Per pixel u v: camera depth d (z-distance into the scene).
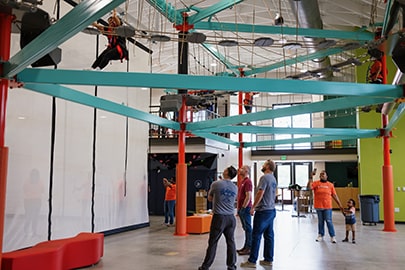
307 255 6.74
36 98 7.37
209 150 15.56
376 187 13.18
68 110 8.25
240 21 13.55
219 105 19.30
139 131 11.36
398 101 5.96
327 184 8.43
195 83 5.08
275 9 11.95
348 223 8.30
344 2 11.73
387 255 6.79
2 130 4.47
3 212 4.32
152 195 16.33
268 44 6.88
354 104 6.65
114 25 6.42
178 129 9.45
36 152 7.32
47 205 7.52
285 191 23.38
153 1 7.67
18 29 4.64
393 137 11.77
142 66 11.51
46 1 7.65
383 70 8.78
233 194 5.38
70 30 3.64
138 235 9.47
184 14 8.46
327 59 11.19
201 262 6.16
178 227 9.45
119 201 10.09
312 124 23.47
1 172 4.33
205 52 14.49
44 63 4.95
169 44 15.80
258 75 20.23
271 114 7.94
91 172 8.95
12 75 4.55
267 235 5.96
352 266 5.89
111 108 7.21
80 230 8.45
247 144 14.35
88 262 5.87
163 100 8.27
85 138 8.78
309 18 8.05
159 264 6.03
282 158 20.73
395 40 4.77
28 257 4.93
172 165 16.11
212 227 5.29
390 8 5.27
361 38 8.38
